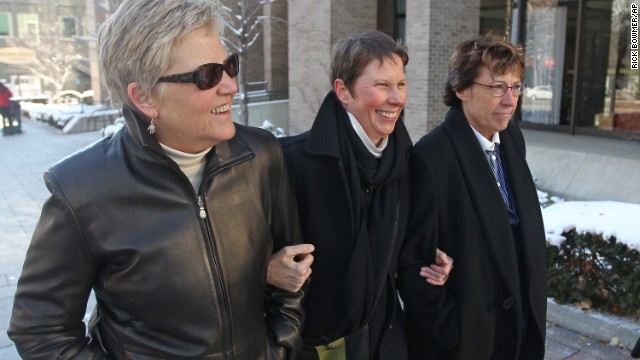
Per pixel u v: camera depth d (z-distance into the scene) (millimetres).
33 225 6781
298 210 1882
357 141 1808
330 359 1932
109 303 1353
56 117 18828
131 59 1220
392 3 13383
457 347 2080
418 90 9836
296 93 13039
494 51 1993
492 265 2070
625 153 7562
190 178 1396
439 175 2061
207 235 1339
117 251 1281
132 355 1327
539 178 7793
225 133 1326
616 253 3518
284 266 1573
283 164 1634
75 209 1271
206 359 1325
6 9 38625
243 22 10195
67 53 25375
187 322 1314
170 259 1288
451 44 9789
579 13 9922
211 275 1330
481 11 11625
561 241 3770
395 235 1876
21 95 33688
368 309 1821
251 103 15039
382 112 1772
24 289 1297
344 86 1813
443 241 2107
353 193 1787
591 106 10000
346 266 1821
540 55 10820
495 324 2129
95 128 17859
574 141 8938
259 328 1481
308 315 1903
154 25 1193
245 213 1438
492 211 2055
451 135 2121
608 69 9695
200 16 1223
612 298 3600
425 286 2057
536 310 2111
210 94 1256
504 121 2068
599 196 6969
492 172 2102
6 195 8516
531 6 10828
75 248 1289
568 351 3438
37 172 10531
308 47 12375
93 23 19266
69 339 1320
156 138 1316
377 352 1977
